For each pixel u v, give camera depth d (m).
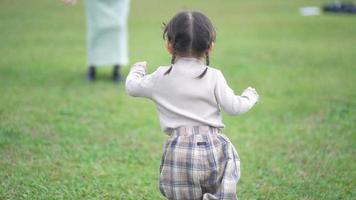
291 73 9.60
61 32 14.33
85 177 5.07
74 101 7.62
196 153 3.37
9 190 4.72
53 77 9.07
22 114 6.88
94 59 8.73
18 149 5.69
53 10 19.06
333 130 6.55
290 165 5.46
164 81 3.46
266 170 5.36
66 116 6.91
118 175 5.15
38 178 4.99
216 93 3.44
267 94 8.22
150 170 5.32
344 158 5.65
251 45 12.55
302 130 6.57
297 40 13.27
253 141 6.20
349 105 7.59
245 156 5.72
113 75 8.91
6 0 21.52
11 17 17.12
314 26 15.49
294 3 21.67
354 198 4.72
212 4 21.42
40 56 10.94
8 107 7.16
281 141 6.20
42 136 6.12
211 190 3.47
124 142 6.08
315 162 5.55
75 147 5.84
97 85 8.63
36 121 6.63
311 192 4.82
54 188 4.80
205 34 3.41
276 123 6.86
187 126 3.43
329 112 7.27
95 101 7.68
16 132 6.16
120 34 8.67
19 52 11.36
